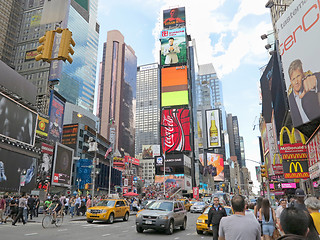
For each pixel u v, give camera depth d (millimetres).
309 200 4926
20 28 126312
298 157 26922
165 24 137125
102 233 13875
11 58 121125
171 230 14508
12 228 14523
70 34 10391
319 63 21891
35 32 123062
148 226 14102
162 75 124062
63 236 12336
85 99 170500
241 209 4156
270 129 50594
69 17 159875
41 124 53500
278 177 43281
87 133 83500
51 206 17047
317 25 22422
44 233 13094
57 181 42625
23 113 38531
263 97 54094
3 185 32219
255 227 3994
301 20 24547
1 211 16562
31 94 45844
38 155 41469
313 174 24250
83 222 19812
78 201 25453
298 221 2668
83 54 173000
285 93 36844
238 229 3957
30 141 40000
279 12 43250
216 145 182375
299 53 24719
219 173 166000
